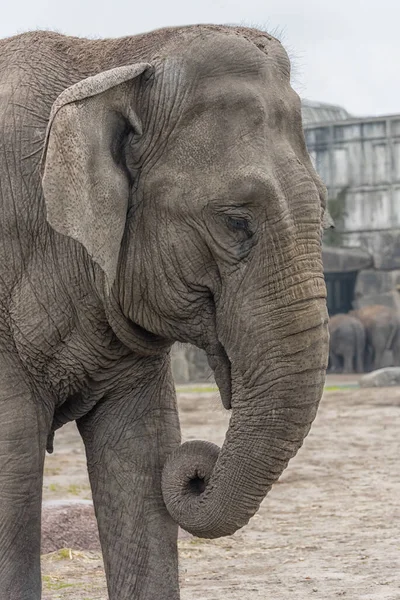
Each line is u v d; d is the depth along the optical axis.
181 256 5.97
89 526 10.76
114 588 6.68
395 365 59.97
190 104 5.95
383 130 66.50
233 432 5.92
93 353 6.42
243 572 9.70
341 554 10.37
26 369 6.35
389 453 18.14
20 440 6.30
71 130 5.75
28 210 6.21
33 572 6.35
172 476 6.14
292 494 14.21
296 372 5.77
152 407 6.70
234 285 5.88
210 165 5.88
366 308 61.28
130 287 6.12
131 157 6.05
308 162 6.02
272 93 5.94
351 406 27.28
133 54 6.22
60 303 6.27
